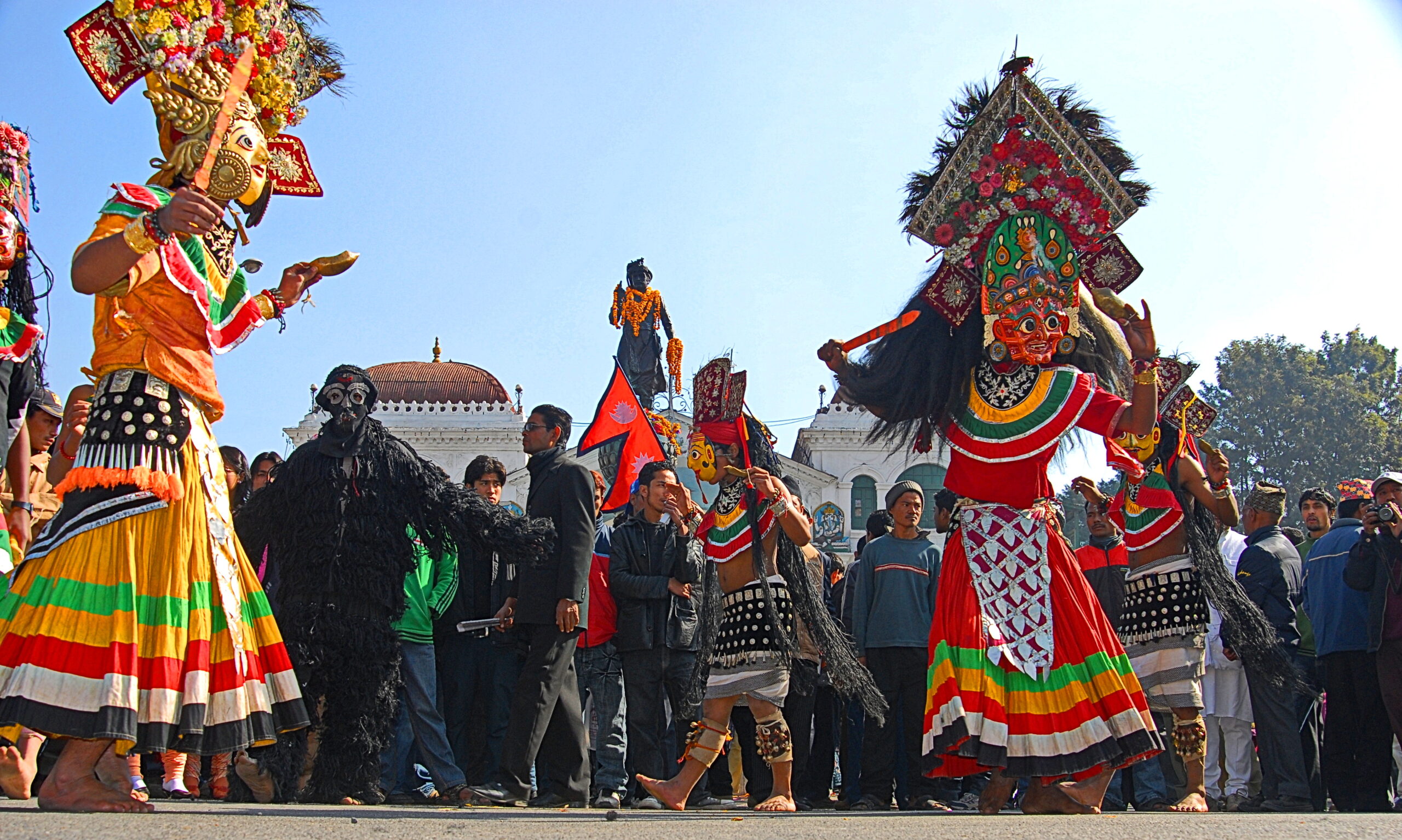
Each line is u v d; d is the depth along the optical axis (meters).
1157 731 4.74
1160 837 3.37
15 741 4.10
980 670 4.76
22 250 4.78
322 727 5.20
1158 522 6.45
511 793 5.95
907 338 5.37
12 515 5.19
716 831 3.47
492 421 39.75
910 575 7.80
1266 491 8.70
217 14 4.04
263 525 5.38
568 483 6.30
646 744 7.05
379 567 5.28
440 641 7.04
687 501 6.57
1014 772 4.66
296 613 5.19
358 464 5.36
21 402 4.92
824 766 8.07
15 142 4.71
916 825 3.80
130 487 3.64
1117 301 5.18
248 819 3.32
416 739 6.43
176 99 3.92
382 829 3.24
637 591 7.02
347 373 5.44
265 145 4.13
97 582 3.53
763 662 5.58
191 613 3.66
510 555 5.46
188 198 3.56
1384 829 3.72
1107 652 4.79
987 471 5.07
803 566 5.80
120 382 3.71
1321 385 54.84
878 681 7.70
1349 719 7.51
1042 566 4.88
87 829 2.86
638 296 16.86
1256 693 7.64
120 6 3.83
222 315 4.05
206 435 3.89
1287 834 3.50
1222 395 57.06
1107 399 5.00
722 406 5.83
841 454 39.47
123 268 3.58
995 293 5.19
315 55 4.53
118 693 3.44
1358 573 7.30
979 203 5.28
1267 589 8.06
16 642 3.46
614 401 8.84
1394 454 53.75
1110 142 5.41
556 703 6.17
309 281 4.32
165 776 6.17
